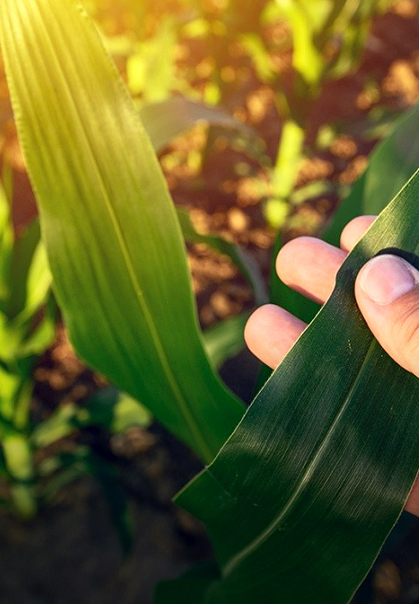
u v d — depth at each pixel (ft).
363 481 0.73
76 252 0.80
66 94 0.69
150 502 1.79
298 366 0.69
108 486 1.52
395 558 1.79
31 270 1.17
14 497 1.62
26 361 1.27
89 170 0.74
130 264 0.81
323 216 2.43
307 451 0.72
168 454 1.88
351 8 1.83
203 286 2.18
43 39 0.66
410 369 0.68
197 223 2.30
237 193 2.39
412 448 0.71
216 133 2.18
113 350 0.87
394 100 2.85
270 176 2.25
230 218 2.33
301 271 0.94
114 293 0.83
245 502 0.77
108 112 0.71
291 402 0.70
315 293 0.94
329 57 2.61
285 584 0.85
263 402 0.70
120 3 2.59
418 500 0.88
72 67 0.68
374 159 1.04
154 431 1.90
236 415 0.91
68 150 0.73
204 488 0.76
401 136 1.03
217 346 1.44
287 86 2.70
